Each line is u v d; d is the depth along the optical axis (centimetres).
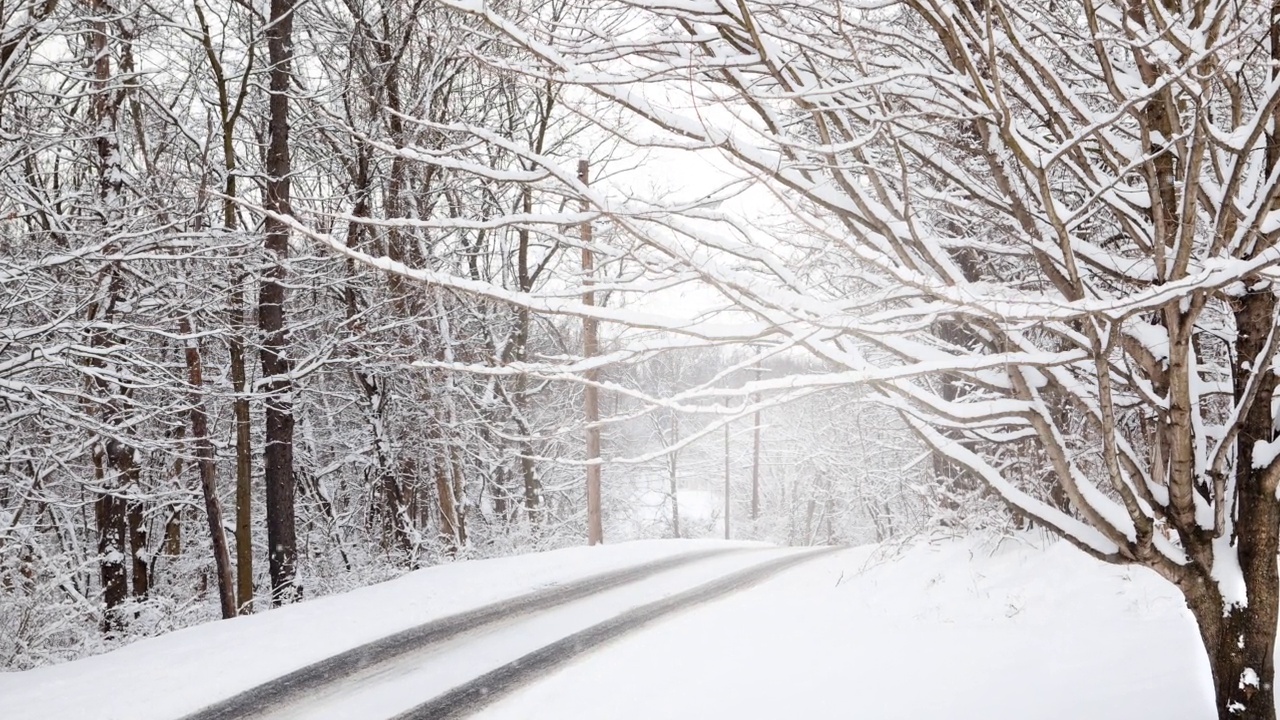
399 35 1395
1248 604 314
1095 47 300
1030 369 342
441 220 277
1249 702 311
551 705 754
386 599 1166
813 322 275
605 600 1191
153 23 1433
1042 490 879
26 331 1122
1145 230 347
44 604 1446
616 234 330
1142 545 311
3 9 1097
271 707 757
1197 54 262
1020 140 276
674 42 309
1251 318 323
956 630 823
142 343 1398
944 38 325
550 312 278
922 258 331
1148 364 336
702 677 790
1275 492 314
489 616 1088
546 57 279
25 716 725
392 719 730
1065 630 745
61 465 1405
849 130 327
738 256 307
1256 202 291
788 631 941
